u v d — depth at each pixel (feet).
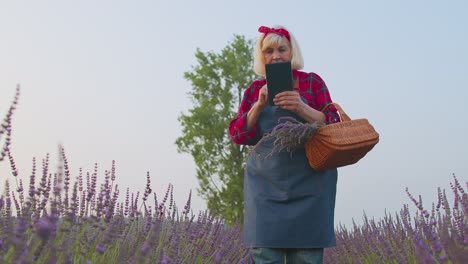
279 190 10.87
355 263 19.70
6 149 8.60
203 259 14.73
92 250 9.84
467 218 12.16
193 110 58.34
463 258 8.11
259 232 10.89
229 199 53.11
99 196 10.37
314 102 11.46
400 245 16.05
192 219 14.92
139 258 7.27
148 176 13.14
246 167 11.59
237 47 60.13
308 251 10.89
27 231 8.52
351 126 10.24
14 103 8.14
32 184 9.50
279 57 11.53
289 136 10.39
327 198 10.91
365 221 22.03
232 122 11.80
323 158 10.31
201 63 60.13
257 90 11.91
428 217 14.08
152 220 13.14
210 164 55.57
